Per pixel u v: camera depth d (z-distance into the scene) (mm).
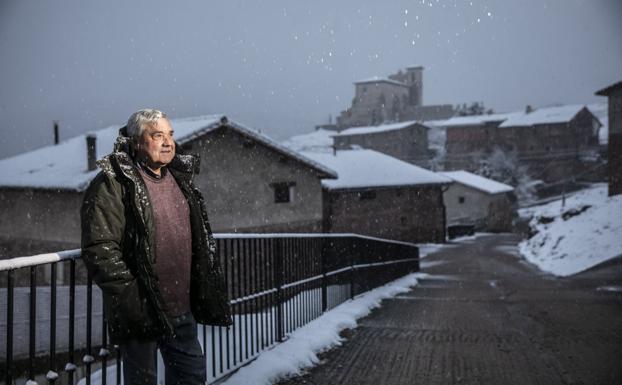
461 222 61438
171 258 2955
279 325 6227
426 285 16375
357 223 38156
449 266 26703
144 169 2965
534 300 11023
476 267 25906
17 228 23281
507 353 6062
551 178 77250
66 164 23453
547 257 26594
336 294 9281
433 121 102562
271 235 6055
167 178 3059
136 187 2752
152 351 2926
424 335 7117
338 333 7129
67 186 20422
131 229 2766
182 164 3105
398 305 10391
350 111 111625
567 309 9492
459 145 85562
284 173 25453
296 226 25891
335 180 36844
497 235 55688
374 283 13000
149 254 2760
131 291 2684
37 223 22438
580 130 77250
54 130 30875
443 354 6031
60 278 19922
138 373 2877
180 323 3045
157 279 2764
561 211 36844
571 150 76375
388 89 110250
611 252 21469
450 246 41719
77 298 8391
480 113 105188
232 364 5105
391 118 109875
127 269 2684
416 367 5496
